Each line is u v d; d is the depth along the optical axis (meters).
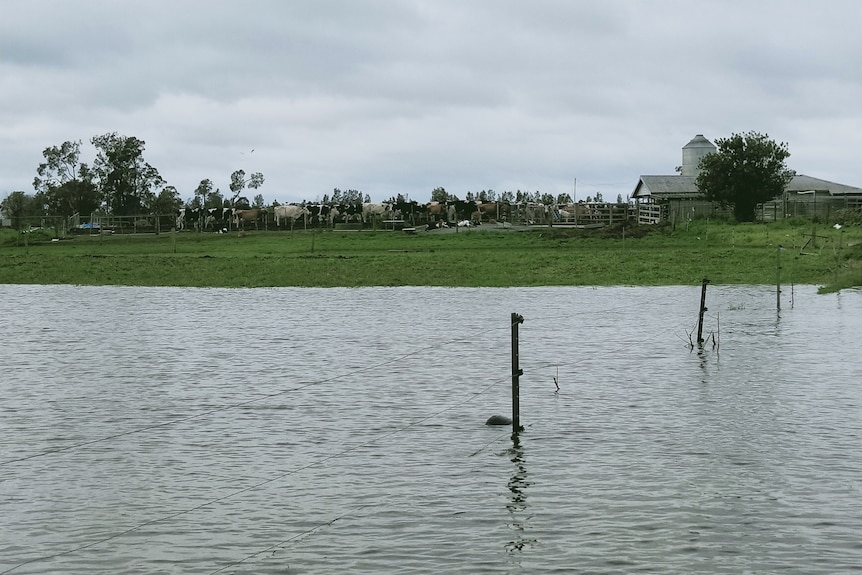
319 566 12.41
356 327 35.16
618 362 26.66
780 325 33.84
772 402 21.05
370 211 97.31
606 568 12.17
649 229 79.00
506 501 14.59
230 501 14.84
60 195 128.00
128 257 68.94
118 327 35.56
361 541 13.17
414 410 20.84
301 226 96.12
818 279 52.44
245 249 75.75
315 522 13.90
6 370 26.30
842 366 25.44
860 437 17.95
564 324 35.38
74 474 16.31
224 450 17.73
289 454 17.39
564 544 12.92
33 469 16.64
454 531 13.45
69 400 22.23
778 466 16.12
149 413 20.83
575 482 15.42
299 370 26.00
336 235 84.62
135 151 130.88
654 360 26.88
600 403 21.19
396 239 80.19
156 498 15.04
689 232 76.81
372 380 24.42
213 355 28.72
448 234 82.50
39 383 24.38
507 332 33.31
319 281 55.66
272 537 13.39
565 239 76.56
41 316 39.44
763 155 86.06
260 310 41.44
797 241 66.94
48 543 13.30
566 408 20.73
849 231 70.06
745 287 50.12
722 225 79.50
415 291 50.59
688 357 27.30
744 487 15.04
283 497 14.98
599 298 45.56
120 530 13.72
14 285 57.06
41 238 89.88
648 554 12.56
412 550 12.84
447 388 23.28
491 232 83.00
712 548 12.72
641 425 19.08
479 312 39.94
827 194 103.62
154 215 99.62
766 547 12.74
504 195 124.69
